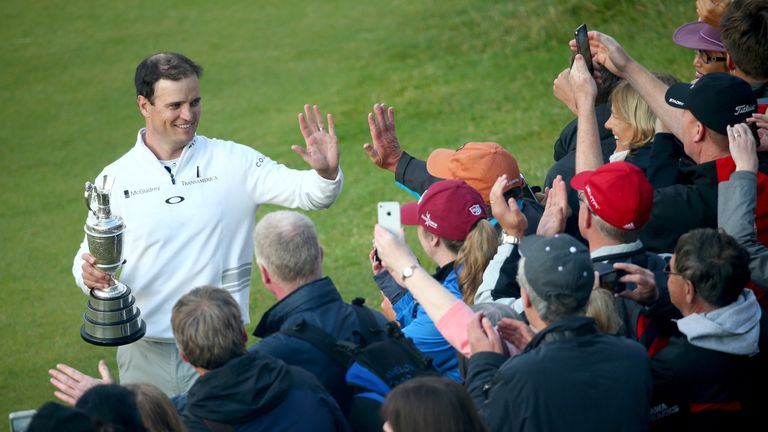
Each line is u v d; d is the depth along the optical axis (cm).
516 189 1742
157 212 1644
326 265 3106
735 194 1434
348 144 4284
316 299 1321
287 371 1177
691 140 1547
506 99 4325
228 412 1140
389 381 1247
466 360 1288
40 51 6519
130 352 1720
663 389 1235
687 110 1543
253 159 1694
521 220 1495
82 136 5159
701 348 1219
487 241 1473
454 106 4384
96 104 5606
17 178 4656
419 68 5062
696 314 1235
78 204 4297
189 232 1652
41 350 2873
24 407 2509
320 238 3356
